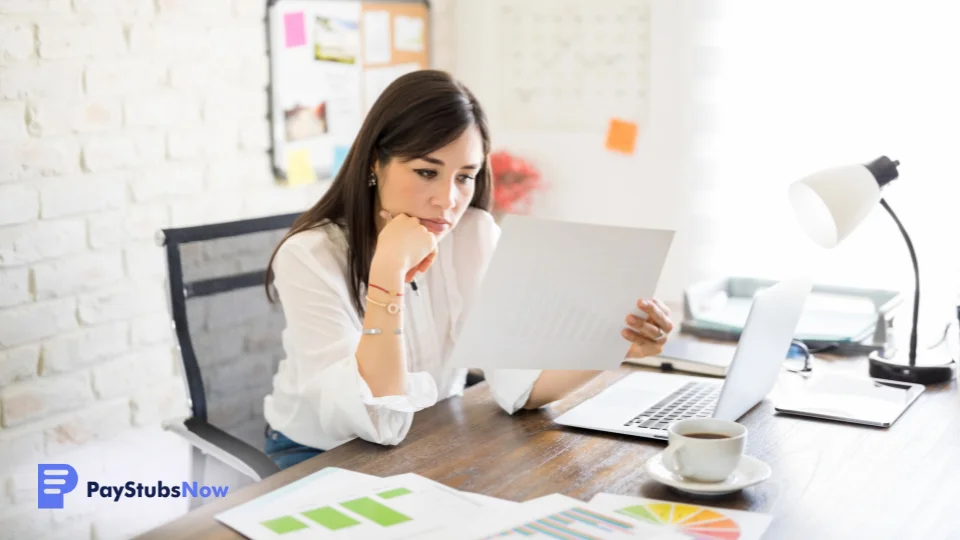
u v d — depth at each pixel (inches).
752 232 110.4
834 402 59.6
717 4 108.8
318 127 109.4
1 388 83.8
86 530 91.2
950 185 97.9
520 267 51.9
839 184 62.1
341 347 59.4
